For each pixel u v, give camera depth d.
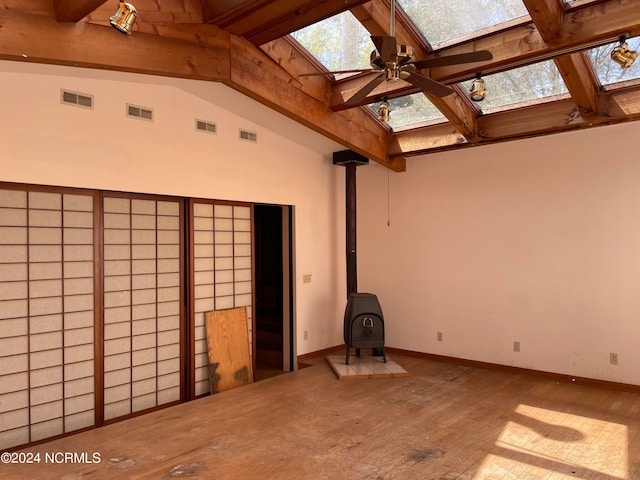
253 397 4.34
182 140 4.36
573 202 4.70
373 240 6.39
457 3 3.32
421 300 5.87
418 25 3.60
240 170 4.93
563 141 4.76
